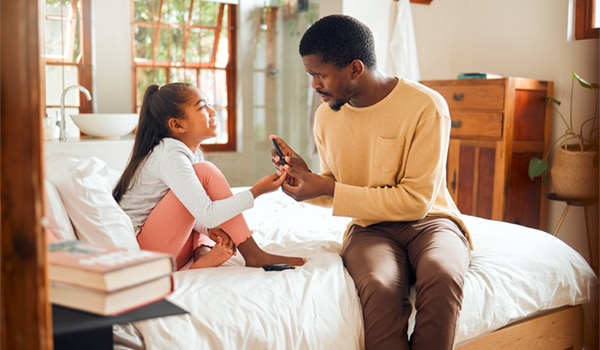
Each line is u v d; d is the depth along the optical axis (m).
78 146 3.12
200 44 4.11
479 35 3.87
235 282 1.51
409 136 1.78
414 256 1.76
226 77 4.25
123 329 1.29
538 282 1.85
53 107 3.58
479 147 3.34
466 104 3.39
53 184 1.56
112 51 3.75
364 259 1.67
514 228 2.16
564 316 1.96
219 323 1.35
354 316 1.53
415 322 1.54
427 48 4.10
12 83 0.69
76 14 3.58
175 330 1.30
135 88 3.91
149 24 3.90
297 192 1.73
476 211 3.37
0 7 0.68
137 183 1.76
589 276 2.01
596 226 3.05
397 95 1.82
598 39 3.21
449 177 3.52
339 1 3.81
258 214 2.42
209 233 1.75
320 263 1.69
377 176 1.84
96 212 1.57
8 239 0.69
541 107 3.38
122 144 3.24
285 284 1.53
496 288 1.74
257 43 4.25
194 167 1.75
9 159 0.69
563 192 3.07
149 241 1.74
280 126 4.30
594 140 3.13
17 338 0.70
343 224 2.29
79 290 0.85
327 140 2.00
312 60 1.74
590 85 2.99
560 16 3.38
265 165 4.41
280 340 1.39
